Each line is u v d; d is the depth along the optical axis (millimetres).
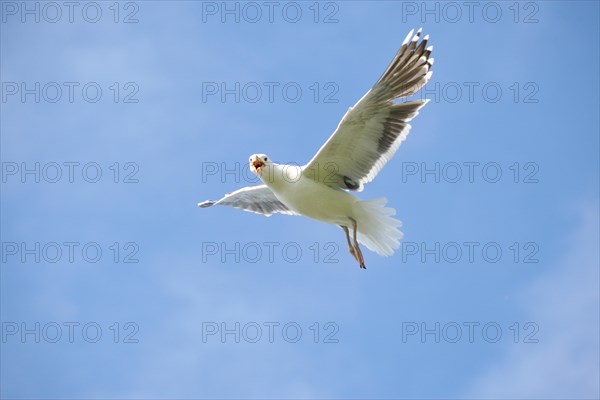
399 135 14023
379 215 14273
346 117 13617
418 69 13906
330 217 14484
